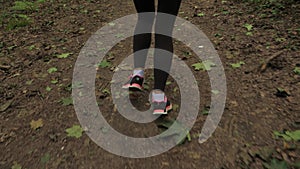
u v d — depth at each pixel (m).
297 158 1.95
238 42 3.68
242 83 2.83
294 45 3.39
